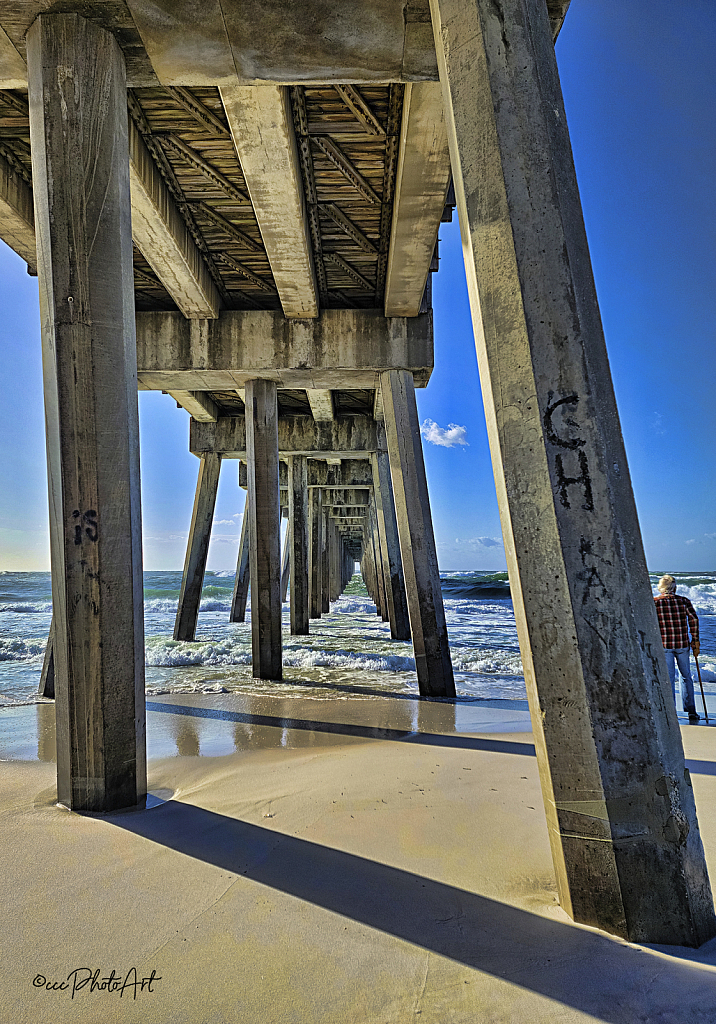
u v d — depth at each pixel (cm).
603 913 181
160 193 557
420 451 782
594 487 194
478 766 381
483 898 205
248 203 595
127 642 308
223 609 2831
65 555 299
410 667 966
